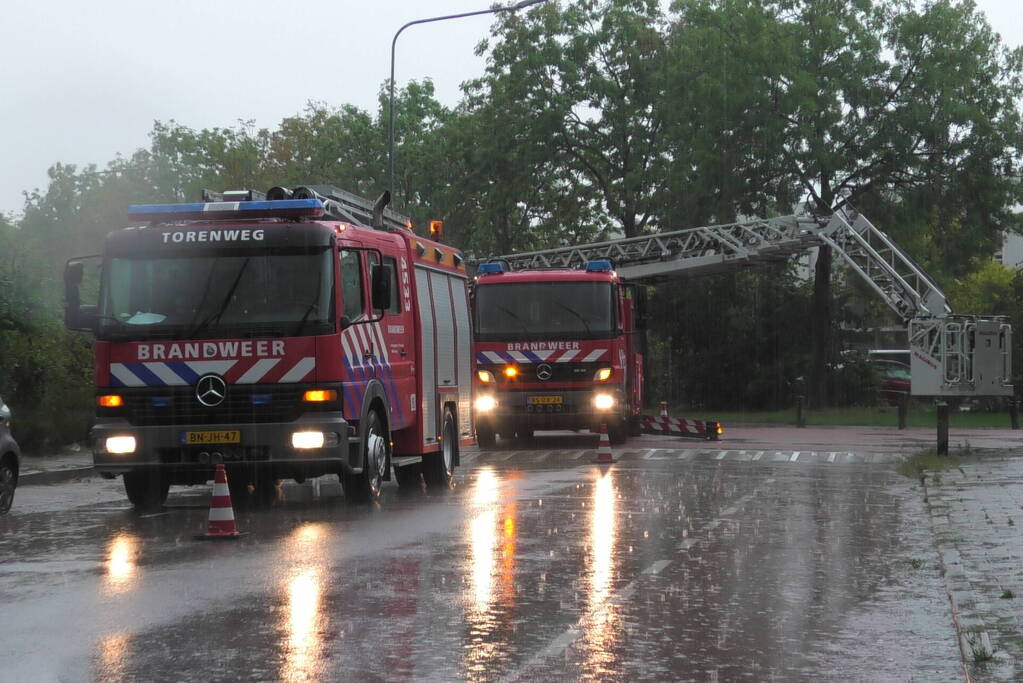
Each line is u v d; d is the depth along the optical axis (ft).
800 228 139.64
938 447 87.71
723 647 28.02
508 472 77.82
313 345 54.03
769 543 44.75
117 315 54.95
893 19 172.86
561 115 199.41
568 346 102.73
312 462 53.83
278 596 33.88
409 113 256.93
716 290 192.54
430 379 67.56
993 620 30.58
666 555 41.73
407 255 65.26
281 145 275.18
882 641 28.71
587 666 26.14
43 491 69.51
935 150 171.53
